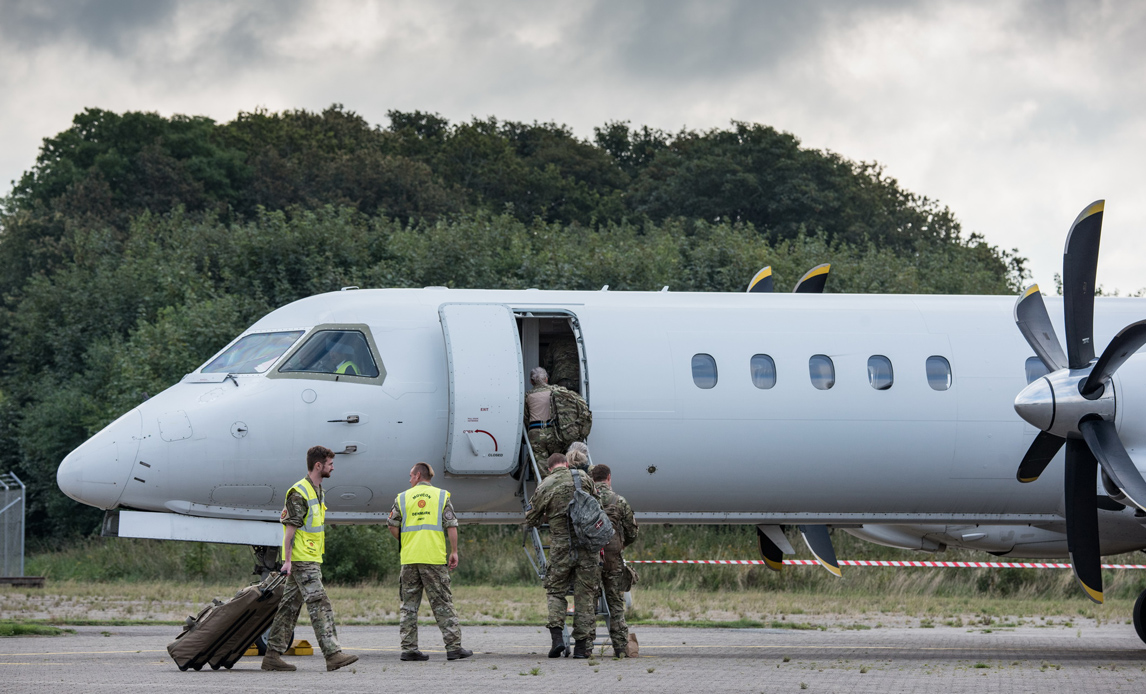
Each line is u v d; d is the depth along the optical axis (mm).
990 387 50812
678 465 48125
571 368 50562
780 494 49625
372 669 35281
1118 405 40969
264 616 35094
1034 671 37094
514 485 47344
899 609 71062
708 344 49156
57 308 146625
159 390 104250
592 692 29031
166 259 146500
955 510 52031
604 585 39656
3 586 76375
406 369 46625
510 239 135125
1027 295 43719
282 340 47312
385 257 129625
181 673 34031
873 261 144125
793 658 41500
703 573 88438
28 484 131125
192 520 45094
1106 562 94500
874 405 49688
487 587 83562
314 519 35625
